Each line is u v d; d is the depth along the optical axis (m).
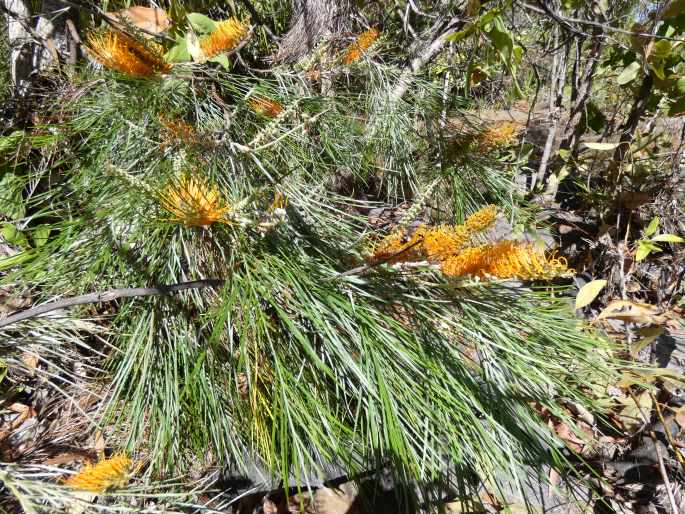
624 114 1.36
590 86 1.26
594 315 1.05
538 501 0.72
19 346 0.70
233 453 0.65
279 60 1.14
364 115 1.26
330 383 0.68
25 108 1.03
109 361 0.76
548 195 1.34
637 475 0.77
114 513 0.52
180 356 0.71
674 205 1.17
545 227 1.22
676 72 1.19
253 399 0.59
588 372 0.78
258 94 0.98
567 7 1.12
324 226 0.85
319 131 1.09
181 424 0.67
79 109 0.97
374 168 1.27
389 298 0.66
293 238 0.71
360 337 0.61
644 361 0.94
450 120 1.29
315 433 0.56
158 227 0.66
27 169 0.94
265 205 0.72
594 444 0.80
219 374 0.69
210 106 0.94
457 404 0.60
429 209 1.16
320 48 1.01
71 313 0.73
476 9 0.83
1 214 0.88
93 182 0.84
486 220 0.48
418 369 0.63
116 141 0.89
